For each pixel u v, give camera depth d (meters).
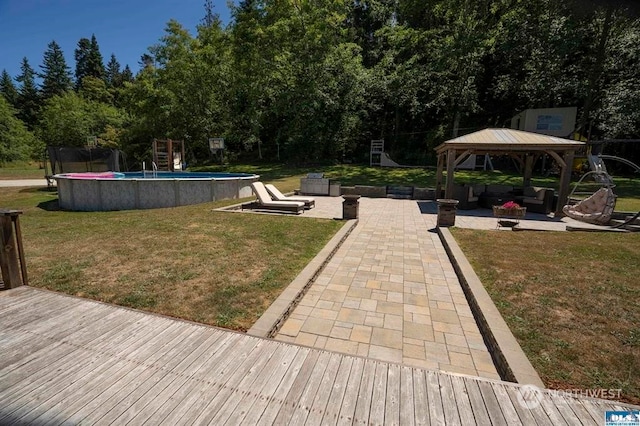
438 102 21.78
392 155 26.00
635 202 11.01
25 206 11.33
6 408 1.90
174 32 25.16
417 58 20.36
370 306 3.63
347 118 22.92
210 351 2.48
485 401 2.00
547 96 18.69
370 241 6.37
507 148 9.20
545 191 9.52
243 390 2.06
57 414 1.86
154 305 3.33
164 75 25.56
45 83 51.34
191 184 10.87
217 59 24.25
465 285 4.05
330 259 5.21
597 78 16.86
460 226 7.55
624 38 15.16
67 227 7.10
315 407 1.93
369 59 26.84
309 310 3.52
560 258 4.97
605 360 2.48
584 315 3.18
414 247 5.98
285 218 8.03
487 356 2.75
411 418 1.85
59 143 33.34
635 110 15.12
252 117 24.59
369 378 2.19
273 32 19.45
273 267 4.50
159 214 8.62
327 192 13.45
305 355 2.44
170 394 2.02
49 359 2.37
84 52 61.66
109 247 5.42
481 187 11.55
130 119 33.94
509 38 17.09
